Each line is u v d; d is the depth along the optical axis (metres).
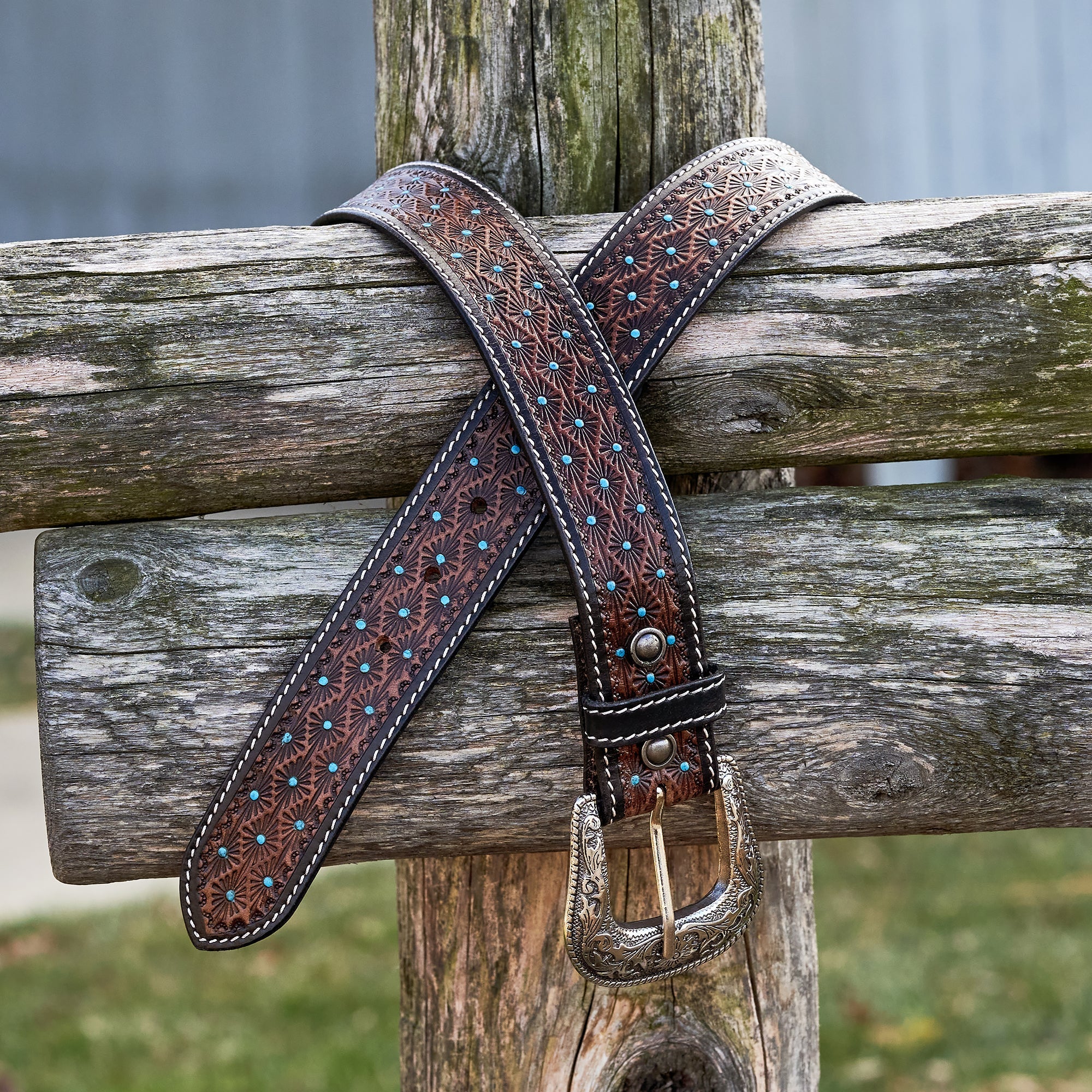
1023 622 1.20
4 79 5.25
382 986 2.42
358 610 1.18
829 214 1.21
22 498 1.19
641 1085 1.27
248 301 1.19
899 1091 1.99
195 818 1.18
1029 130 4.86
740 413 1.21
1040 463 2.23
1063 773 1.20
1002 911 2.64
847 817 1.20
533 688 1.19
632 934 1.17
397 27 1.26
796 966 1.29
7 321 1.19
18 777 3.79
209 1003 2.38
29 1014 2.34
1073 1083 1.98
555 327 1.18
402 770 1.19
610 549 1.17
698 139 1.26
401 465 1.20
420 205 1.21
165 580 1.19
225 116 5.54
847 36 4.96
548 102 1.25
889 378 1.21
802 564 1.20
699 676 1.17
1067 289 1.20
